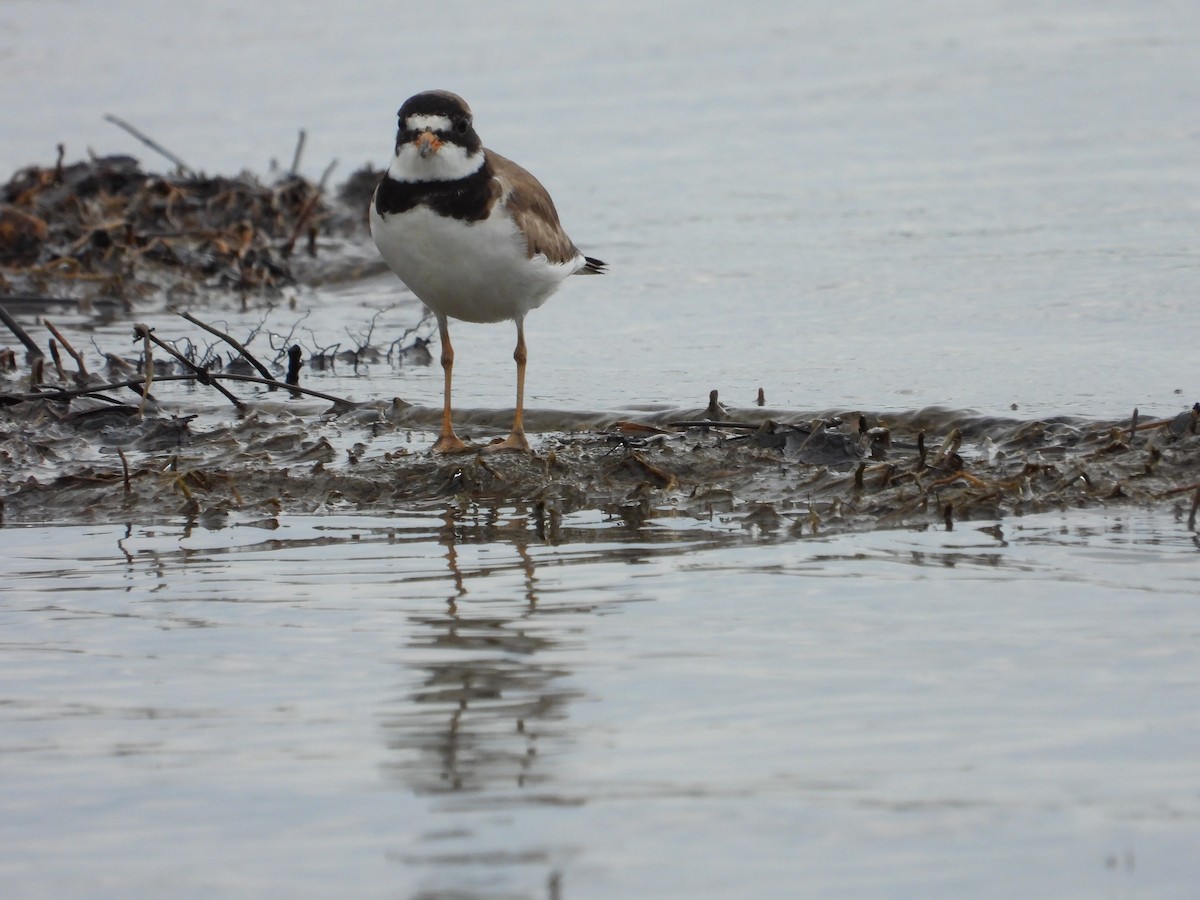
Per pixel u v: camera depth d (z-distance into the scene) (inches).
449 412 495.2
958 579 358.6
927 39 1322.6
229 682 307.0
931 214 845.2
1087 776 256.7
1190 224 787.4
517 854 236.1
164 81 1295.5
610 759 266.2
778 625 330.0
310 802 254.2
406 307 751.7
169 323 720.3
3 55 1396.4
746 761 264.7
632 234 842.2
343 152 1072.8
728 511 428.8
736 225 848.9
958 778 256.8
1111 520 404.8
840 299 693.9
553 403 546.9
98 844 243.3
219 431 520.1
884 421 508.1
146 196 879.1
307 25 1492.4
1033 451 464.4
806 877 228.7
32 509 451.2
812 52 1298.0
